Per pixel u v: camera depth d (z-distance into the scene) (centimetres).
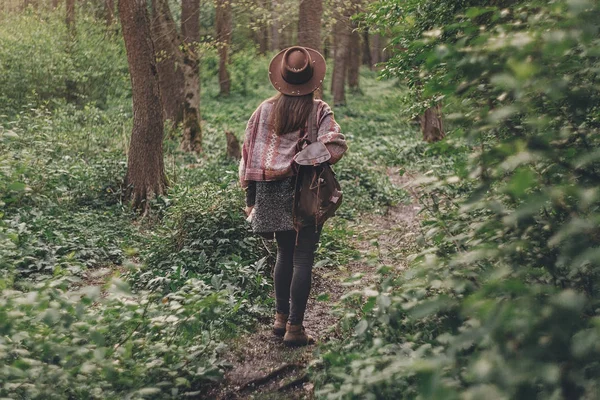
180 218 582
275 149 365
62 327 273
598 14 185
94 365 271
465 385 198
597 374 182
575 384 185
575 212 208
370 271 554
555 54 189
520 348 183
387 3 504
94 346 281
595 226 186
